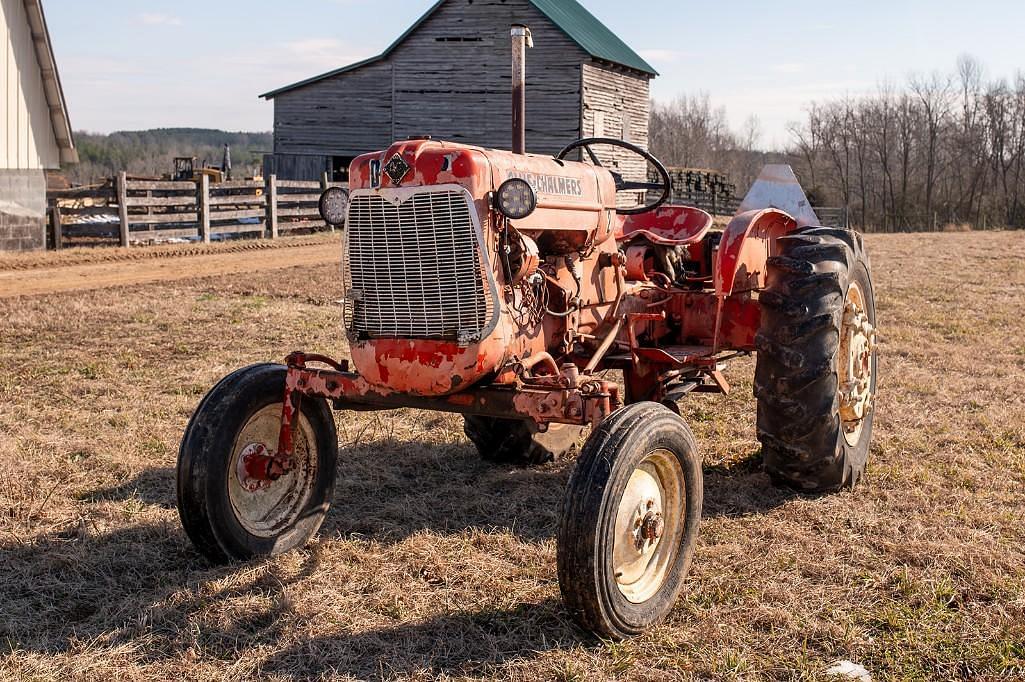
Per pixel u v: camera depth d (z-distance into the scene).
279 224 22.38
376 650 3.36
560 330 4.23
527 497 4.88
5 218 16.19
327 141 29.11
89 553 4.11
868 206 64.69
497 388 3.72
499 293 3.65
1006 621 3.47
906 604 3.63
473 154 3.60
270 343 8.77
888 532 4.35
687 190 39.44
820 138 66.50
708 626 3.51
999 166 59.69
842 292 4.61
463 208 3.54
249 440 4.14
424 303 3.64
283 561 4.06
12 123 16.17
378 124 28.50
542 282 4.02
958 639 3.36
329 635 3.44
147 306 10.75
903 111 63.12
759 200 5.34
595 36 29.00
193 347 8.53
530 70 26.64
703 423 6.21
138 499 4.76
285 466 4.14
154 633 3.46
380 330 3.73
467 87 27.47
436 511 4.71
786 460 4.70
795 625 3.49
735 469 5.30
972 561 3.97
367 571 3.98
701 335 5.20
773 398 4.57
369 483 5.09
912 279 13.81
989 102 58.78
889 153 65.12
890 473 5.18
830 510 4.63
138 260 16.02
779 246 5.02
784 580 3.88
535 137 26.84
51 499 4.73
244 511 4.12
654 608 3.55
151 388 7.00
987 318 10.31
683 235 5.50
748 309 5.06
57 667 3.21
